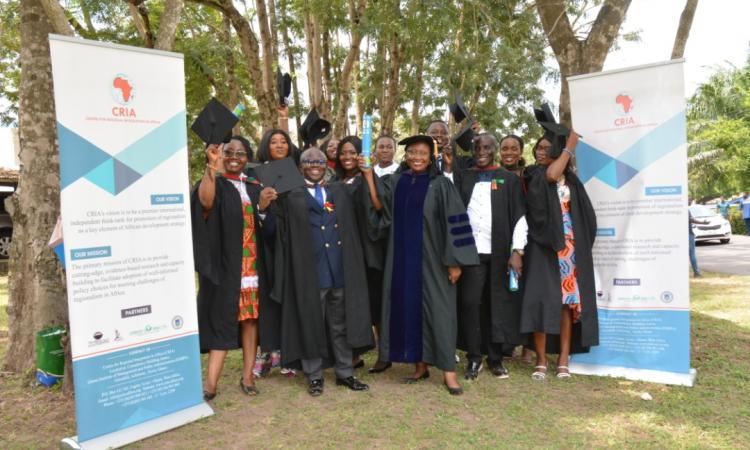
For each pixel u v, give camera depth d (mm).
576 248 4766
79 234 3447
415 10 7637
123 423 3664
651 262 4773
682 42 7445
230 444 3596
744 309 7629
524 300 4703
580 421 3885
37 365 4801
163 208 3832
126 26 11172
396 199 4680
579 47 6684
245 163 4430
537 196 4672
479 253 4828
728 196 33531
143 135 3715
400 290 4602
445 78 9109
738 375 4785
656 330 4766
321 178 4641
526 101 11000
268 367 5098
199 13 12945
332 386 4660
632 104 4750
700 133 25844
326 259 4477
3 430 3902
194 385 4016
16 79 13930
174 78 3869
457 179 5074
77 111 3422
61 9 4352
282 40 14602
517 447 3480
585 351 4984
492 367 4949
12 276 5348
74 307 3443
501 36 8961
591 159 4941
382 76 12727
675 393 4434
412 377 4777
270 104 10133
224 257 4180
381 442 3580
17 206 5273
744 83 24109
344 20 10484
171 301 3887
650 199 4742
